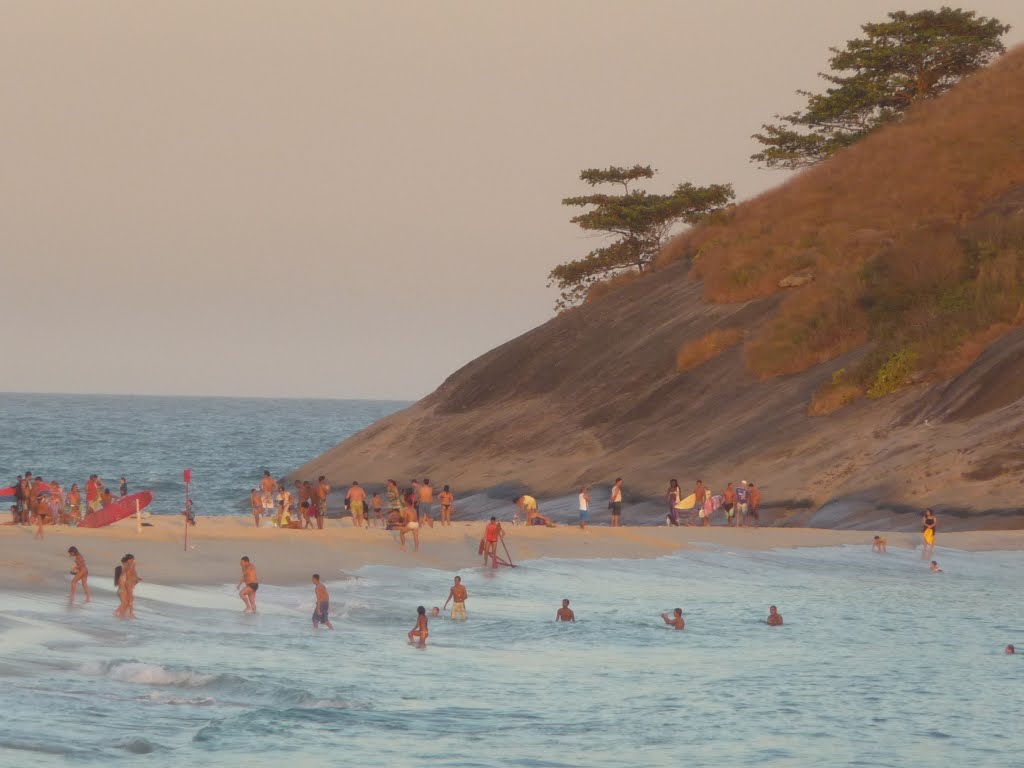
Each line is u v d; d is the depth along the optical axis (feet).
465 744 263.90
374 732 269.03
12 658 311.47
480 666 349.41
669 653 383.04
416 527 551.59
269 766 236.84
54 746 237.04
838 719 302.66
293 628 387.75
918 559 591.37
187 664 319.06
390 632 395.14
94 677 301.02
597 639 401.29
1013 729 296.92
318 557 518.37
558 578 521.24
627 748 267.59
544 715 294.66
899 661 379.14
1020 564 582.35
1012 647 394.52
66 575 432.66
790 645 402.31
